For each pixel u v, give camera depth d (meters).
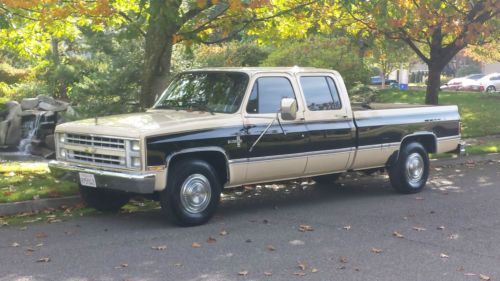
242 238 7.38
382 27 14.23
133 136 7.39
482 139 17.69
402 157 10.24
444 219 8.45
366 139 9.61
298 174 8.98
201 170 7.94
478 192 10.55
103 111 16.34
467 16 14.84
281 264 6.31
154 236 7.46
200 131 7.81
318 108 9.05
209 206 8.08
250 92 8.38
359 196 10.27
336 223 8.23
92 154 8.00
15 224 8.16
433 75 16.72
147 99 11.47
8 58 30.34
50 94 25.66
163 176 7.51
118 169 7.64
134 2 12.47
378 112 9.84
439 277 5.89
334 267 6.20
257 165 8.37
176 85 9.27
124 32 10.99
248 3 10.22
